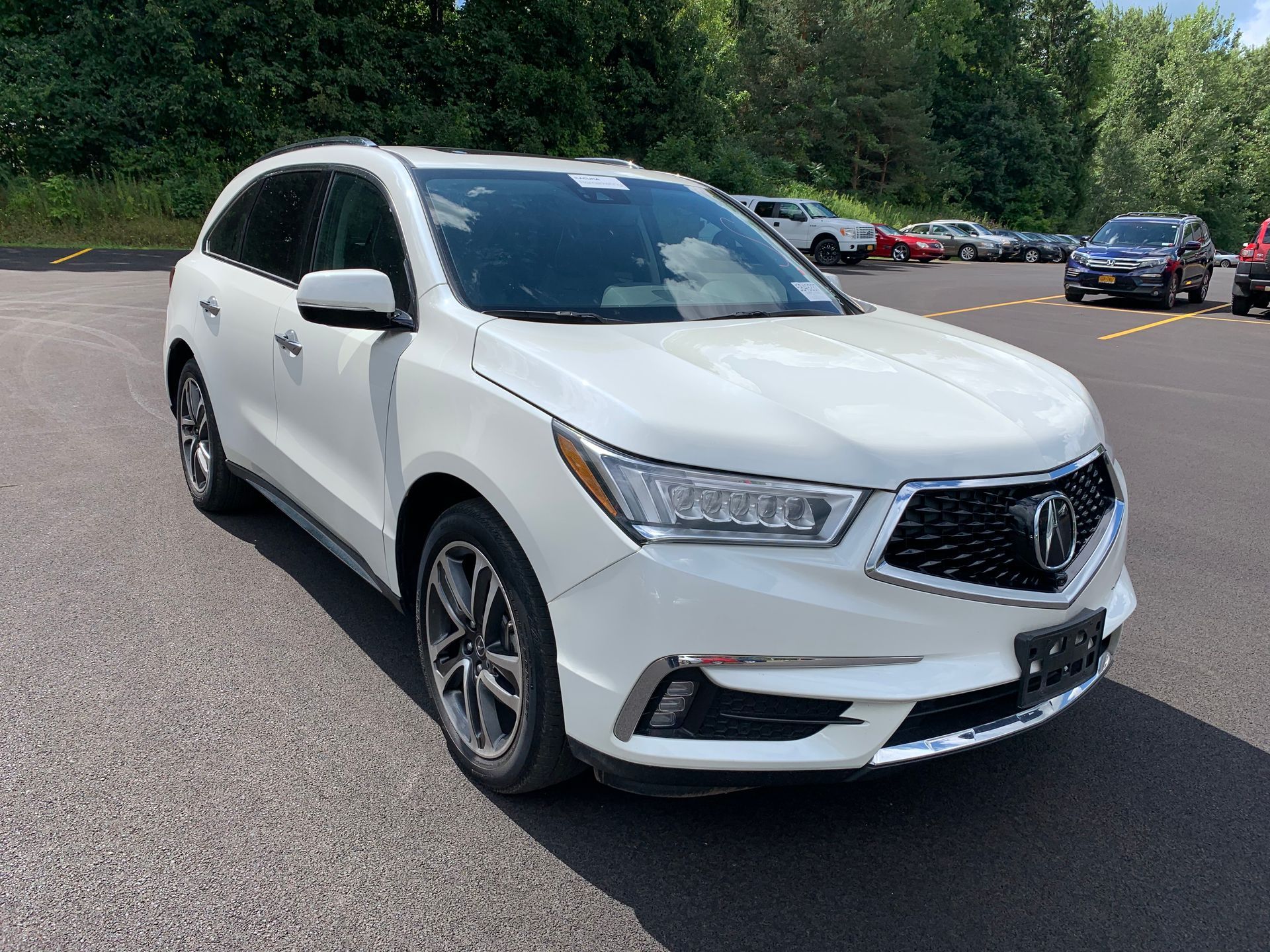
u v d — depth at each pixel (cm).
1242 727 327
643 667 218
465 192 332
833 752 223
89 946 208
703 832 259
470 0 2756
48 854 238
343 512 328
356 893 229
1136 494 617
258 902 224
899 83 4875
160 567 418
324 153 392
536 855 246
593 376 238
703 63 3338
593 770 254
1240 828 270
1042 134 5806
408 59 2644
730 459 218
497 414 249
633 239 344
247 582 406
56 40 2241
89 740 288
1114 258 1953
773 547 216
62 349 900
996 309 1812
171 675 329
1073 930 228
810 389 246
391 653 351
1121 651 387
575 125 2939
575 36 2859
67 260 1756
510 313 287
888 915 230
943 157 5169
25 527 457
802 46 4722
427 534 304
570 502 226
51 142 2211
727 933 222
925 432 233
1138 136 7625
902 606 221
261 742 292
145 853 239
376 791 270
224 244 461
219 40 2358
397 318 296
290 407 366
